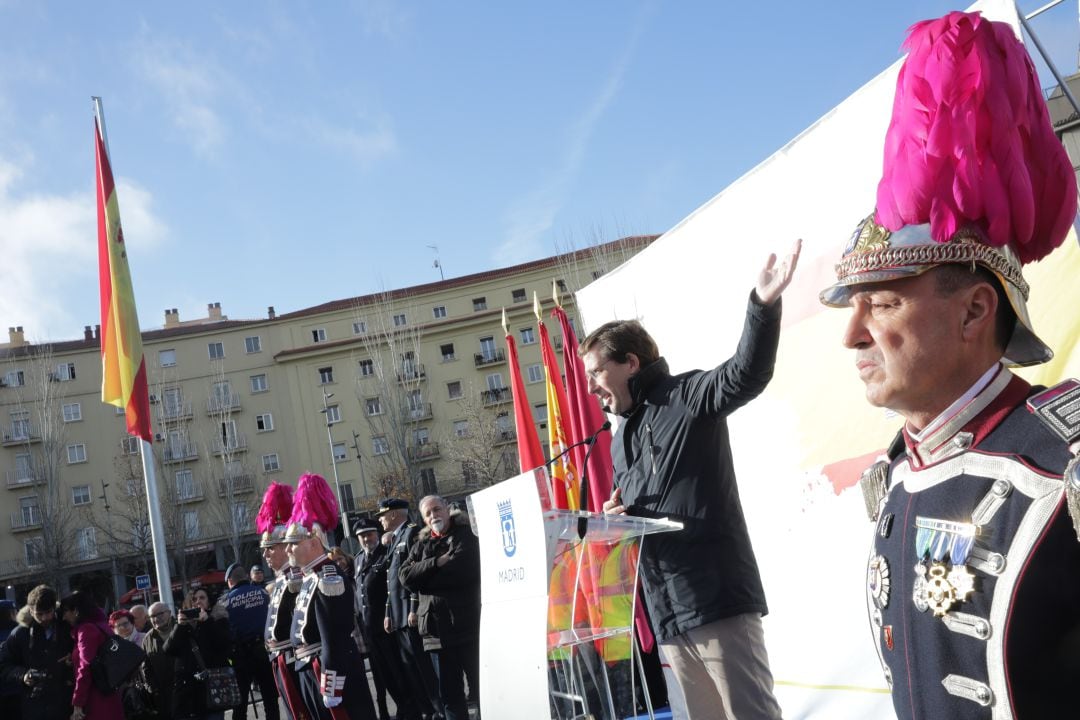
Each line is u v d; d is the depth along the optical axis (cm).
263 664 897
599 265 3541
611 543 278
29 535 4928
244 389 5219
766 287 247
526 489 259
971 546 107
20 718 732
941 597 109
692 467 289
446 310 5397
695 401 289
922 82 124
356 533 860
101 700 703
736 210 491
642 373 310
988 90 120
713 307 515
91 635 709
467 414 4731
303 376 5209
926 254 115
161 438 4934
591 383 324
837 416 427
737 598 277
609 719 269
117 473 4738
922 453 120
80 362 5159
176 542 4478
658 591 291
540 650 244
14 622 1027
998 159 118
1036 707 99
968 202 114
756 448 481
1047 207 125
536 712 245
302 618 531
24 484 4934
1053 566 100
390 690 812
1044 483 102
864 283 121
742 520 292
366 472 5109
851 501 419
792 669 446
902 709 118
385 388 4575
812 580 440
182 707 824
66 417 5053
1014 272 117
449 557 650
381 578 814
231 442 5059
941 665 110
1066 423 102
